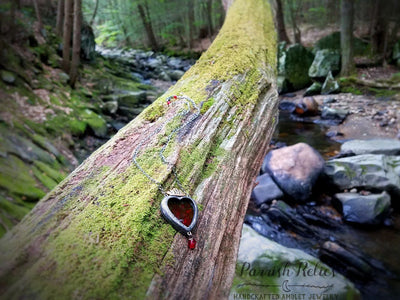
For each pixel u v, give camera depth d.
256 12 1.22
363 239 0.72
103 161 0.32
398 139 1.14
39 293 0.18
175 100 0.44
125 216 0.25
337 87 1.79
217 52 0.68
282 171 0.88
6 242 0.22
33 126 0.86
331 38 2.26
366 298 0.57
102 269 0.20
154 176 0.30
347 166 0.87
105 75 1.79
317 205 0.85
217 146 0.38
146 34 4.14
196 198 0.30
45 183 0.66
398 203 0.81
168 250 0.24
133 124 0.40
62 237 0.22
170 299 0.21
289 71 2.04
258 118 0.49
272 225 0.78
